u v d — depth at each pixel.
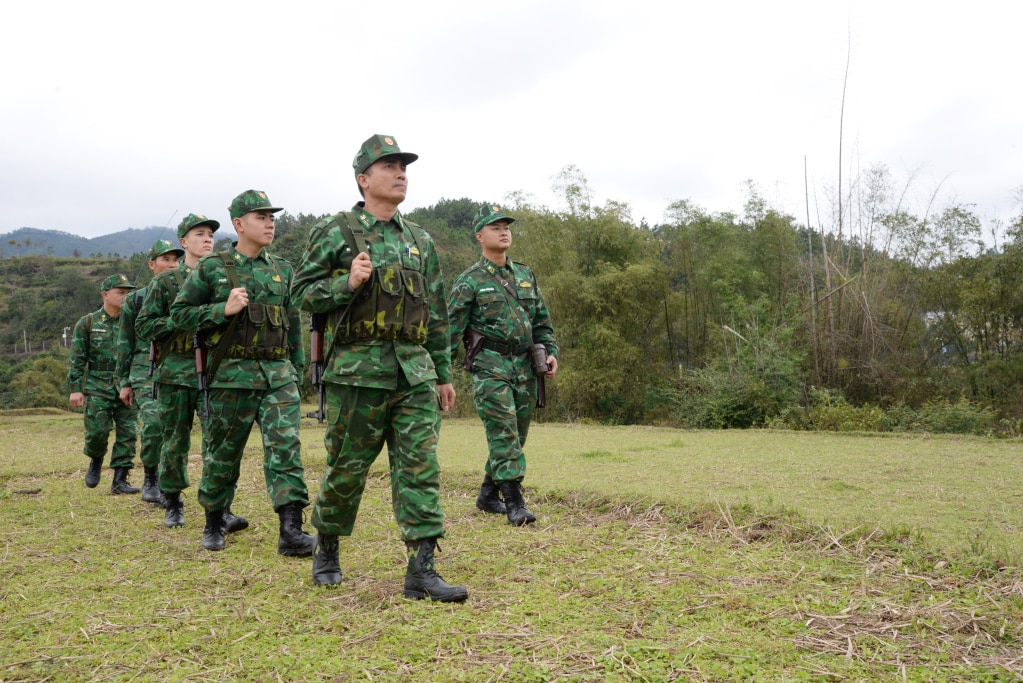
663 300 20.36
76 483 7.74
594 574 3.86
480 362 5.50
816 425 13.70
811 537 4.23
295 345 5.33
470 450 8.77
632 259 20.17
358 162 3.92
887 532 4.09
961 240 15.01
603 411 20.00
